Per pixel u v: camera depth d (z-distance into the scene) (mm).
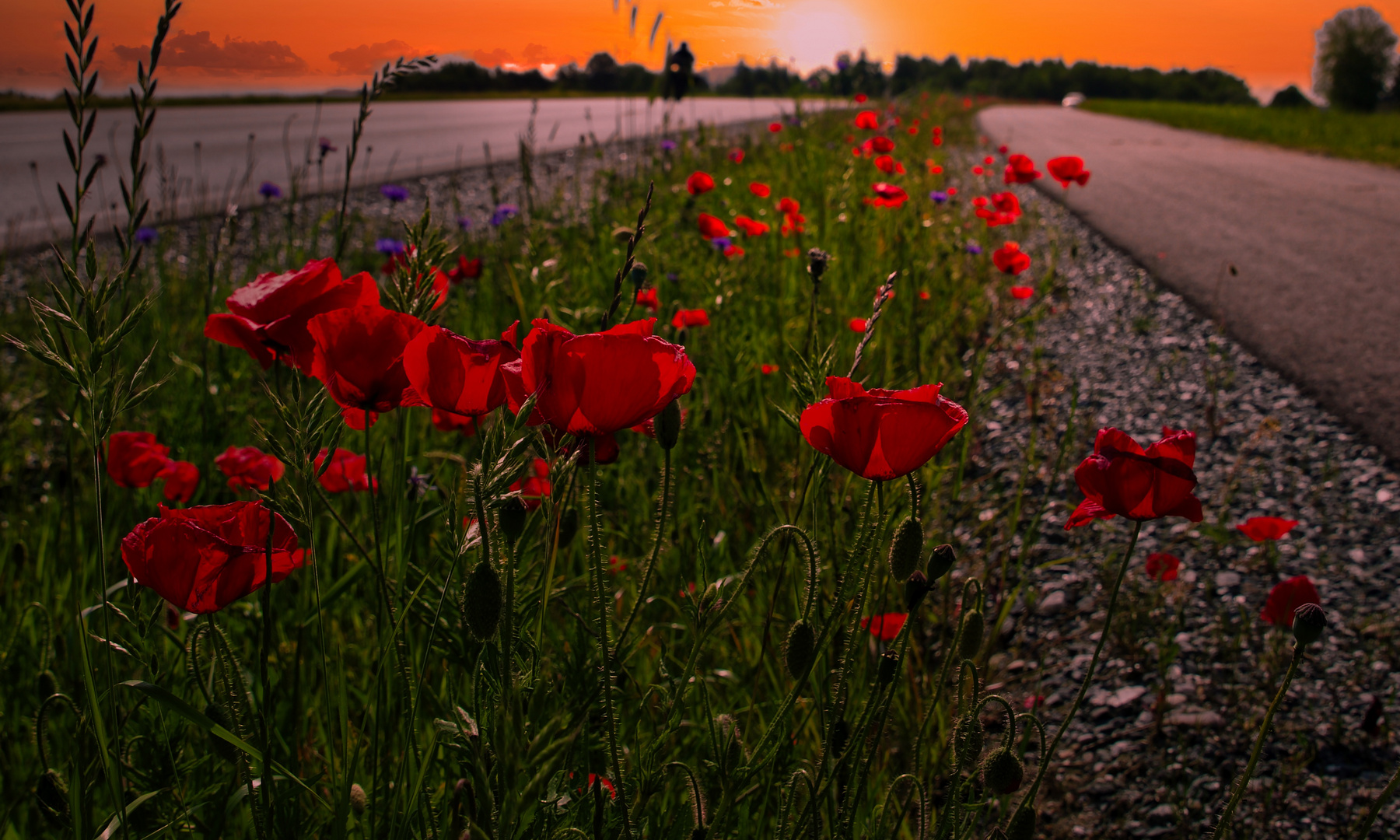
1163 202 4262
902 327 1637
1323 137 8125
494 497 407
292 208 2014
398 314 473
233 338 520
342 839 492
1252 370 1857
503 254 1819
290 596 825
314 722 693
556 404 431
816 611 641
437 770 572
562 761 474
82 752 523
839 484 771
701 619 497
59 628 788
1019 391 1738
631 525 949
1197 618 1042
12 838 614
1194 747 839
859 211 2195
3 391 1484
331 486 763
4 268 2361
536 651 478
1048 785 813
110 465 784
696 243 1823
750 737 682
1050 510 1268
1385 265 2803
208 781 612
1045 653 994
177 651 641
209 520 498
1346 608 1048
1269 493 1351
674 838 522
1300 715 873
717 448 1009
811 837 518
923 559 910
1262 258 2936
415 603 560
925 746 753
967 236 2598
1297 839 744
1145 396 1729
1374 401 1666
